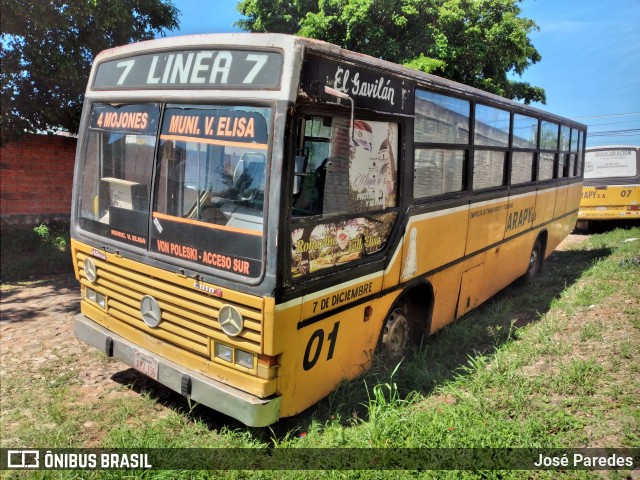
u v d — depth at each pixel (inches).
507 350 212.4
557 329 234.2
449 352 219.3
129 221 163.6
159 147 154.2
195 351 147.6
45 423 164.4
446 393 178.2
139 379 196.4
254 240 132.4
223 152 139.5
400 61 468.8
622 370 185.9
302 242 137.2
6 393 184.4
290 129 127.7
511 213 284.7
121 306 169.3
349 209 154.7
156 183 155.1
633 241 471.5
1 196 463.8
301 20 484.4
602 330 227.9
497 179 267.0
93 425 163.5
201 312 143.7
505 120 267.3
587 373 183.2
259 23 504.4
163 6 426.9
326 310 147.7
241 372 137.6
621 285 303.4
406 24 479.2
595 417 155.9
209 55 142.8
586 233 606.5
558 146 369.1
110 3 368.8
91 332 177.6
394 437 145.5
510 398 168.7
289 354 137.0
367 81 155.2
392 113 168.6
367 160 160.4
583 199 573.3
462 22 509.4
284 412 139.3
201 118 144.0
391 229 175.8
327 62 138.5
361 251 161.3
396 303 189.8
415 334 212.4
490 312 271.3
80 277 186.7
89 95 182.5
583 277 340.8
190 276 144.7
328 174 144.9
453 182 219.8
